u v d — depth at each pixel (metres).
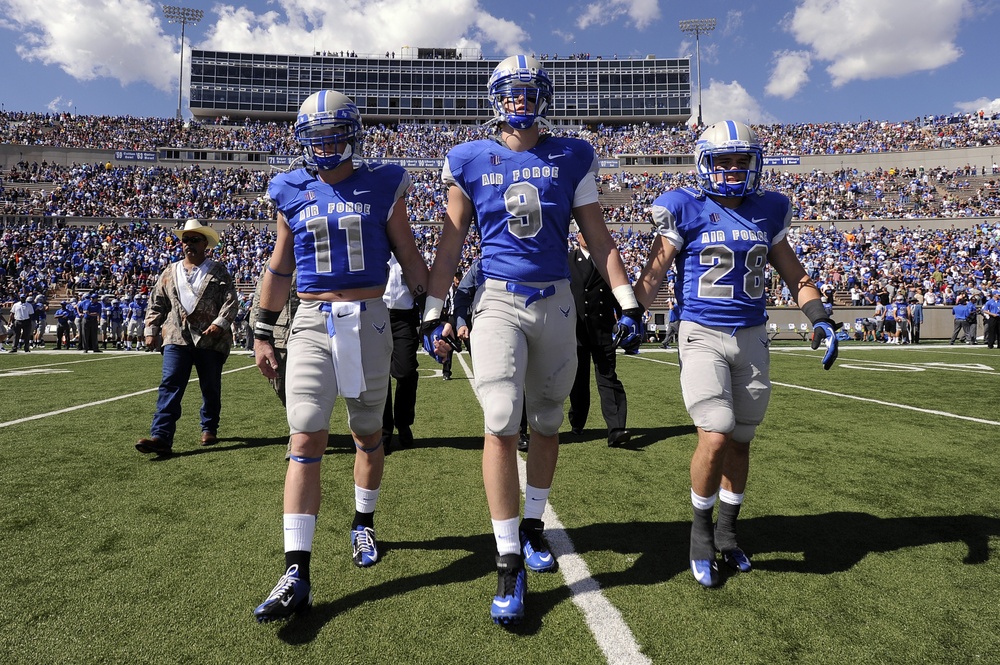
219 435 4.73
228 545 2.49
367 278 2.25
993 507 2.97
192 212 32.97
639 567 2.29
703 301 2.33
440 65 52.94
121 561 2.32
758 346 2.34
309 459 2.12
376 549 2.44
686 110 52.28
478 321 2.21
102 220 31.48
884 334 19.55
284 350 4.05
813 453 4.09
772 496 3.16
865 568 2.28
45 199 32.88
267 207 33.53
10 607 1.97
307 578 1.98
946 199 32.72
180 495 3.17
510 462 2.06
